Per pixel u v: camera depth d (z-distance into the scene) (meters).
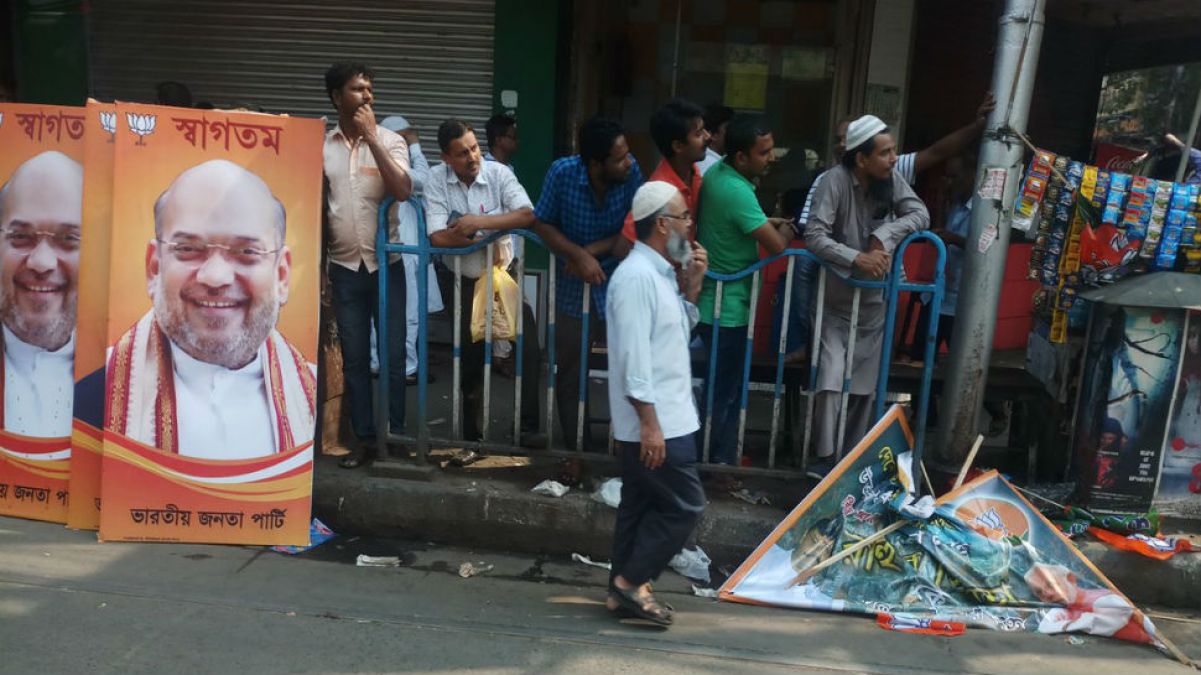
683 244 3.20
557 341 4.21
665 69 7.28
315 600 3.56
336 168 4.12
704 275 3.58
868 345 3.99
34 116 4.05
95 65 7.45
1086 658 3.37
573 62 7.14
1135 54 6.97
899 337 5.28
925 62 7.09
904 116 7.09
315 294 3.99
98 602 3.45
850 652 3.34
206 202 3.93
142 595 3.52
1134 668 3.31
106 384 3.93
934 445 4.22
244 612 3.43
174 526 3.99
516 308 4.11
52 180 4.05
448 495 4.08
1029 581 3.64
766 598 3.65
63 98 7.52
